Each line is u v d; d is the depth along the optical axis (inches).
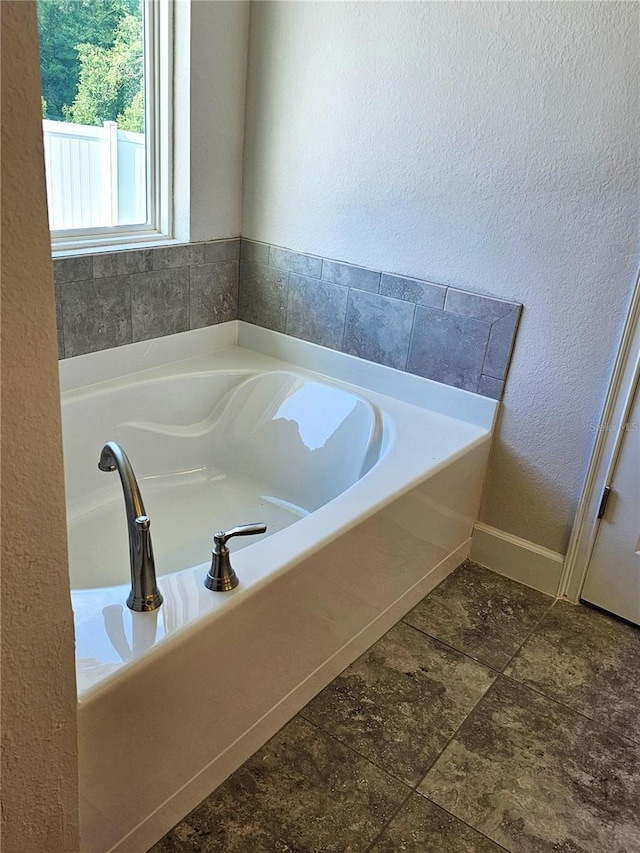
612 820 61.7
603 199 73.8
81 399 86.0
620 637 84.0
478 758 66.7
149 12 86.2
